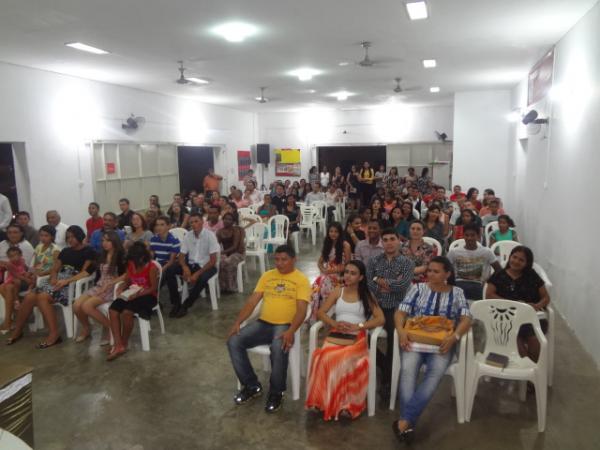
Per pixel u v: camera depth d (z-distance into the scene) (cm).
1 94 593
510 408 295
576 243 418
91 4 388
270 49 556
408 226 518
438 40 523
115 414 298
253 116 1389
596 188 365
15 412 183
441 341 279
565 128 474
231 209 654
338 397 282
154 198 772
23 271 446
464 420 281
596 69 379
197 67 660
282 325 317
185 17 427
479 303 295
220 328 442
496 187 966
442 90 940
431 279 297
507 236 517
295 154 1385
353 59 620
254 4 394
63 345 409
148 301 396
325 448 259
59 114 681
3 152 627
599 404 297
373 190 1259
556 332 420
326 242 431
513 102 887
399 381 285
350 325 299
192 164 1092
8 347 406
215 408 303
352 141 1334
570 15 429
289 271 324
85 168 733
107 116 776
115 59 596
